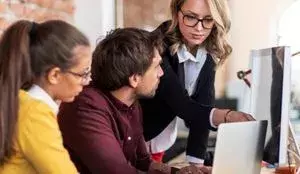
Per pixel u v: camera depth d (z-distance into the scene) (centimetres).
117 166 130
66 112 134
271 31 329
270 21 329
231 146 121
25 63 108
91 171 133
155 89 150
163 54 165
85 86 134
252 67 153
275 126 132
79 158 134
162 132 190
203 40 174
